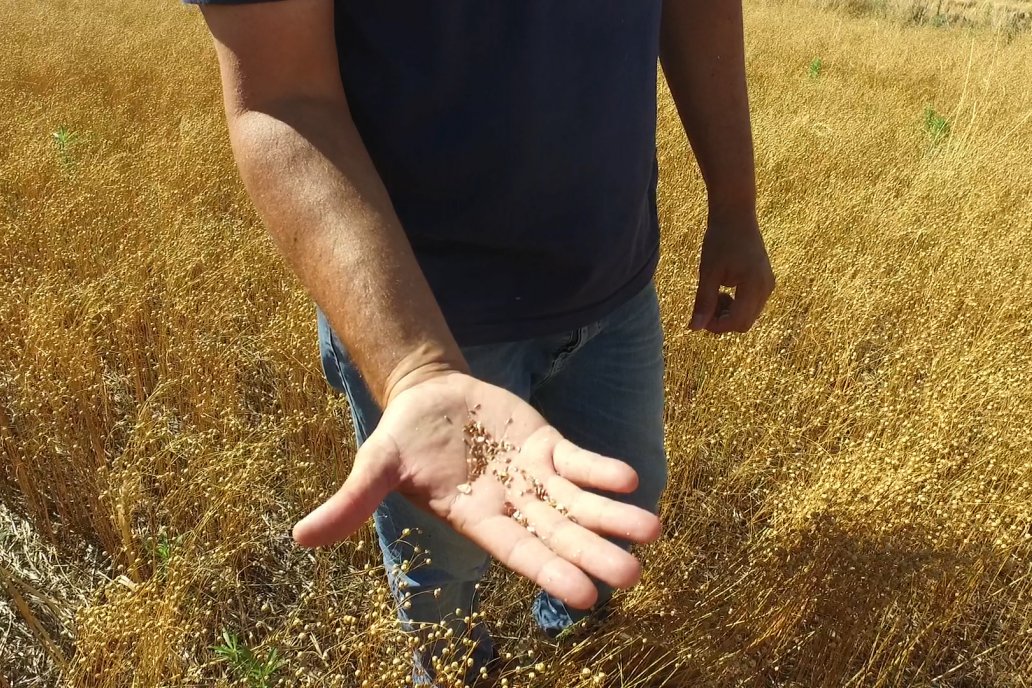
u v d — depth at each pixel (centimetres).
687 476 164
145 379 193
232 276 204
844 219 273
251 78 70
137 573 138
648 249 111
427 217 88
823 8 971
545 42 82
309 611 144
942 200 288
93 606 123
